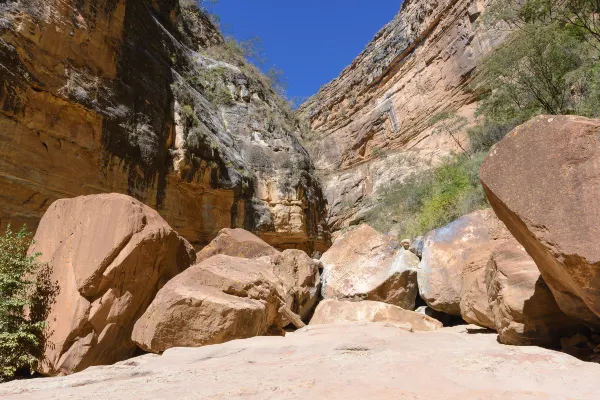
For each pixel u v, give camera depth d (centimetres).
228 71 2648
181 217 1827
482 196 1219
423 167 2952
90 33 1446
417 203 1781
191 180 1848
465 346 485
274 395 310
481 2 3028
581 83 1142
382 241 1145
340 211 3572
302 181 2539
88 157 1400
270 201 2353
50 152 1285
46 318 694
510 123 1461
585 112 978
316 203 2709
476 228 913
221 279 724
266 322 731
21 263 717
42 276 727
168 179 1762
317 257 2623
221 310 634
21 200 1195
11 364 647
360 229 1216
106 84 1498
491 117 1545
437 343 504
